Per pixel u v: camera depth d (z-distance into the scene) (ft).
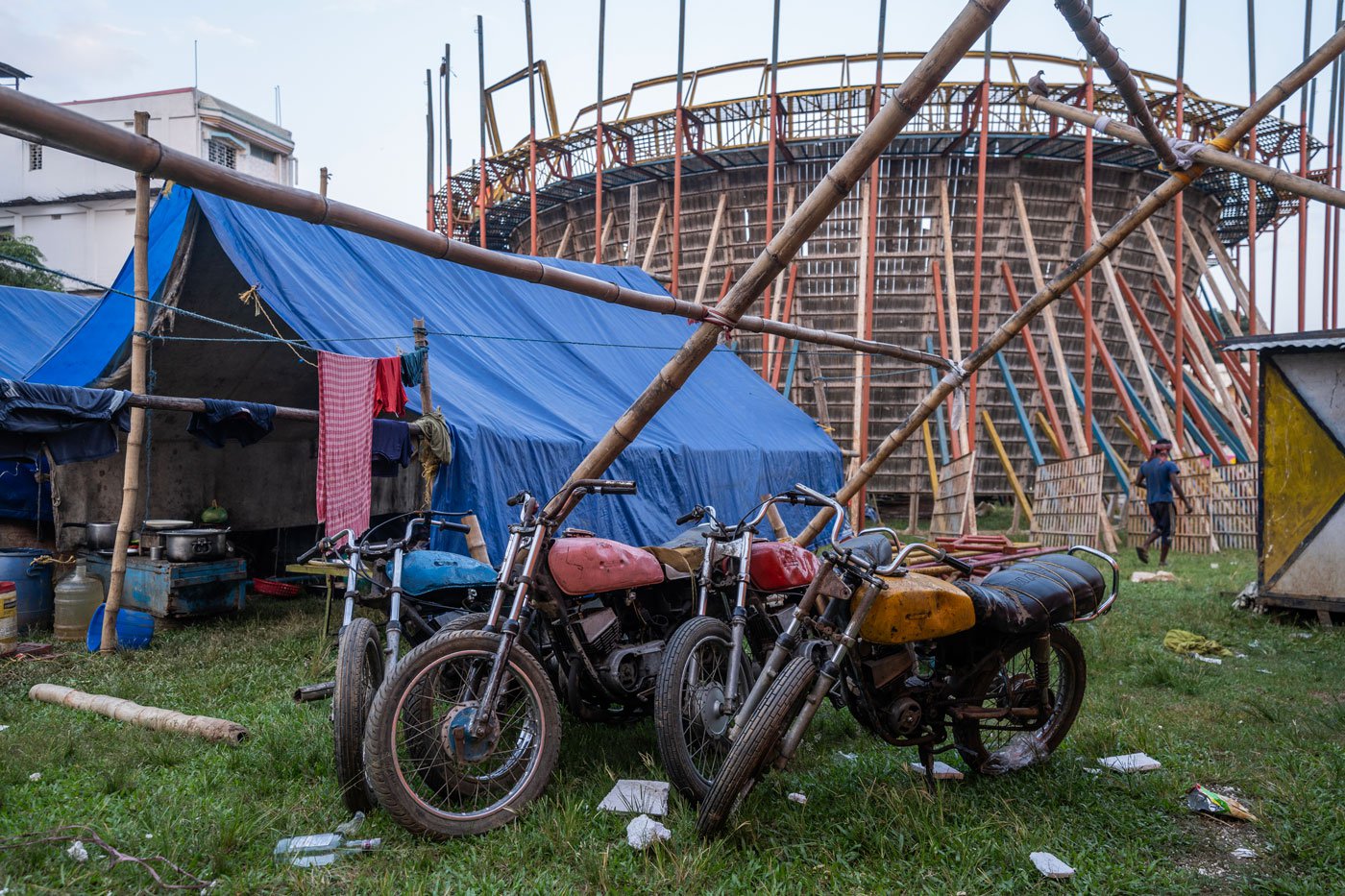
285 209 10.41
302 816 10.80
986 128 52.11
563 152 71.46
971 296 67.36
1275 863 10.31
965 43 12.30
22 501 27.50
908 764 13.04
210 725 13.71
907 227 67.31
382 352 27.20
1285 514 26.68
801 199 67.92
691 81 75.97
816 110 65.51
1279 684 18.79
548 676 12.36
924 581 12.05
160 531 23.09
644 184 74.18
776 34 56.95
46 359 28.89
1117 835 11.02
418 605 14.75
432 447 23.99
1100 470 50.19
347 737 10.71
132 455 20.97
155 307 26.63
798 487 12.50
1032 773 12.99
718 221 69.31
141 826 10.18
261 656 19.67
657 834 10.12
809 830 10.70
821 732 14.80
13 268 84.48
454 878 9.29
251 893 8.93
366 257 32.65
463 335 26.32
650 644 12.57
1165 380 72.84
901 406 66.85
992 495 67.77
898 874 9.75
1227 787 12.62
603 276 45.37
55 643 21.63
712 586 13.29
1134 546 55.26
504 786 11.30
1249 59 61.82
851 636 11.11
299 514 33.60
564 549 11.68
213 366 30.04
